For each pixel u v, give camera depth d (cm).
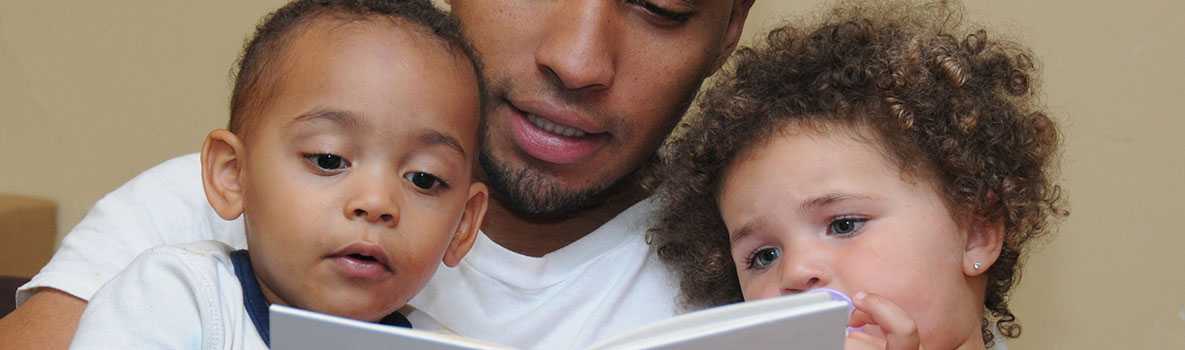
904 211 128
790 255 129
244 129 115
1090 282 199
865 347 121
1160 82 194
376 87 110
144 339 107
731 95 140
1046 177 148
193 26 227
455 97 113
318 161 110
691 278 144
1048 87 196
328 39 113
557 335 138
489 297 136
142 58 230
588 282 140
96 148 233
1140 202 196
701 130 140
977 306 134
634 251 143
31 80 235
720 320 95
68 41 233
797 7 200
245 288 112
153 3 229
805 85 137
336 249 108
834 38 141
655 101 135
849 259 126
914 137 130
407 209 111
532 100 130
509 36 130
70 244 130
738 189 135
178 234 131
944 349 129
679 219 144
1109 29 195
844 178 128
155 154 231
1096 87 195
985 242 134
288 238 109
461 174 115
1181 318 196
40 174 236
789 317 92
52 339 121
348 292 110
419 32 115
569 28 128
